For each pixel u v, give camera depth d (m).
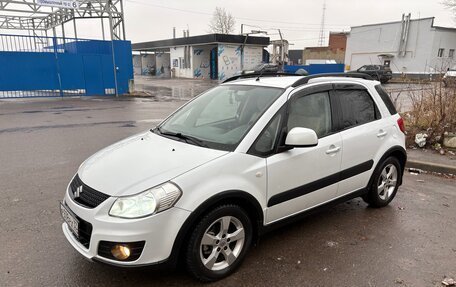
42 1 16.98
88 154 6.95
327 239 3.74
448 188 5.43
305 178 3.46
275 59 43.47
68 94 18.58
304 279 3.04
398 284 2.99
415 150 7.31
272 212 3.26
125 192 2.63
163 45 48.25
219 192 2.79
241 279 3.02
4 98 16.95
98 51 19.05
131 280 2.96
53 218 4.09
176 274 3.06
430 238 3.81
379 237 3.81
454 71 8.41
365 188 4.26
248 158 3.04
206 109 3.92
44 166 6.12
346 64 46.53
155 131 3.91
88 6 18.98
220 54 40.22
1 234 3.71
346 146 3.84
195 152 3.06
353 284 2.98
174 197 2.62
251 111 3.46
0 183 5.25
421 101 8.68
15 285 2.88
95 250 2.62
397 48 40.72
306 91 3.68
